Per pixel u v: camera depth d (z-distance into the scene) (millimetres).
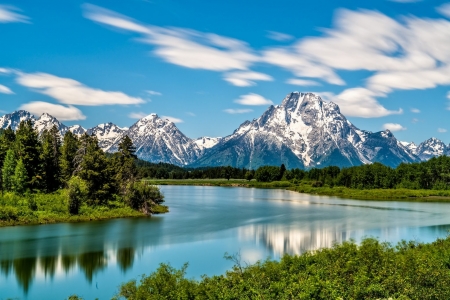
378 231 83500
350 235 78688
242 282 35688
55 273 52469
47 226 85125
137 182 114688
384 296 32812
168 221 96438
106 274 52094
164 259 59062
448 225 92375
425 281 34906
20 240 70875
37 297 44250
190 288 35031
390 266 37969
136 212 106375
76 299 40469
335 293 31984
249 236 77188
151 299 34000
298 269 40656
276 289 34094
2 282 48875
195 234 79000
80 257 60156
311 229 86125
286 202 155875
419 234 79938
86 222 91812
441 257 43562
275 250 65250
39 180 115312
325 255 42625
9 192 104562
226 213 115312
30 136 116000
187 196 187000
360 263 39000
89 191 105562
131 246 67438
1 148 127312
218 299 33312
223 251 64188
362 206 140375
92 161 106750
